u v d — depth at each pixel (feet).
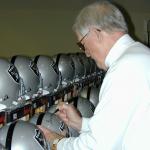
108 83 5.51
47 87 10.39
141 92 5.39
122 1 23.91
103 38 5.81
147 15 25.14
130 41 5.90
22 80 8.89
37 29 19.21
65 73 11.68
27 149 6.44
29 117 9.18
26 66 9.24
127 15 24.35
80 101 11.07
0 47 17.60
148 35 25.21
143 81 5.41
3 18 17.58
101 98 5.57
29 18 18.74
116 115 5.34
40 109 9.85
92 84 14.73
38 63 10.32
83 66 13.65
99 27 5.75
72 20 20.79
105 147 5.36
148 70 5.50
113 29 5.76
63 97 11.37
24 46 18.62
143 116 5.40
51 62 10.64
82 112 10.74
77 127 8.00
